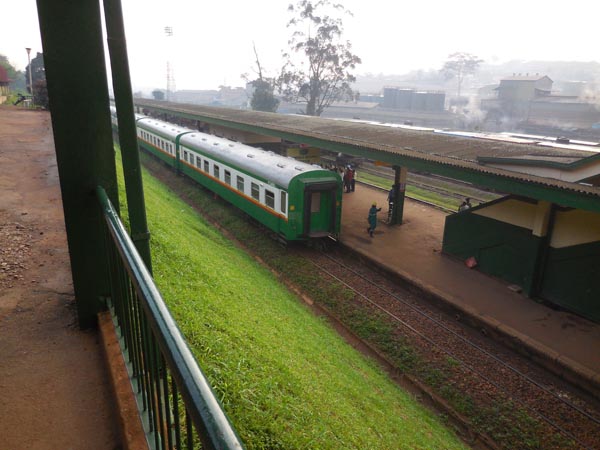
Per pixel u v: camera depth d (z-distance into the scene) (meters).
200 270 8.11
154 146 28.39
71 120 3.23
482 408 8.28
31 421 2.57
